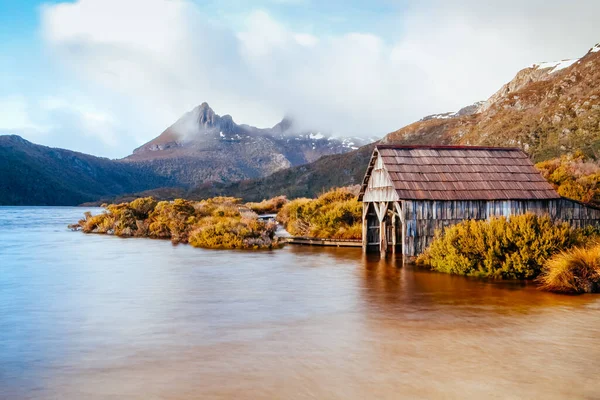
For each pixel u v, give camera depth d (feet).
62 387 20.03
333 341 26.37
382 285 44.32
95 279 50.39
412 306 35.24
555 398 18.61
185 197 545.03
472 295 39.06
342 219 93.50
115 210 136.56
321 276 50.34
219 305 36.47
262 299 38.60
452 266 50.21
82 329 29.86
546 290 40.68
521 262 45.73
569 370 21.67
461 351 24.43
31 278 51.55
